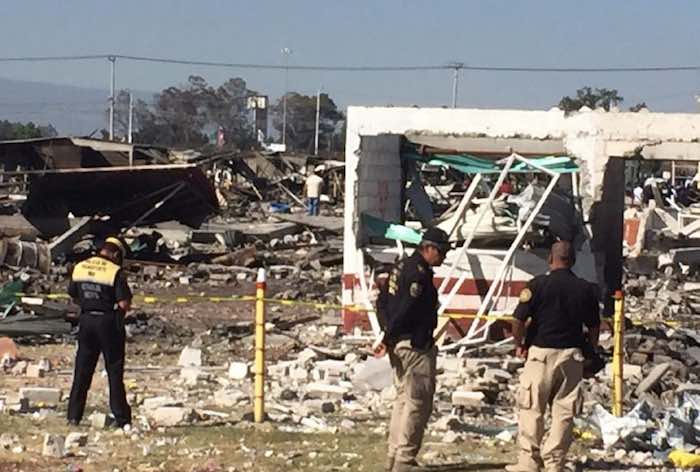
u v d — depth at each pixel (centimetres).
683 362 2391
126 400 1731
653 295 3688
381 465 1464
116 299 1656
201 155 8350
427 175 4572
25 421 1700
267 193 8500
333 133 19775
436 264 1404
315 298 3478
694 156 2580
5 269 3712
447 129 2655
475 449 1570
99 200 4506
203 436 1622
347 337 2561
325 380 2106
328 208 7562
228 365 2308
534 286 1350
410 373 1396
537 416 1360
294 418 1772
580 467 1484
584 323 1350
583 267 2614
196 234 4909
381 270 2522
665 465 1508
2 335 2553
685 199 7694
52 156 5794
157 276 3894
